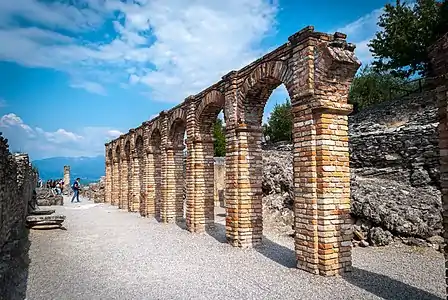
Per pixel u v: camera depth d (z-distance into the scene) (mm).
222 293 7809
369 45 28047
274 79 11047
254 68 11445
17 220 13828
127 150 28203
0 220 9336
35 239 14219
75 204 33281
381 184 15078
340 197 8844
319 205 8742
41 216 16812
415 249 11156
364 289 7695
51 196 32281
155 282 8703
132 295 7824
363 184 14984
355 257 10547
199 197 15688
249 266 9898
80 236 15297
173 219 19188
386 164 16516
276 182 18734
